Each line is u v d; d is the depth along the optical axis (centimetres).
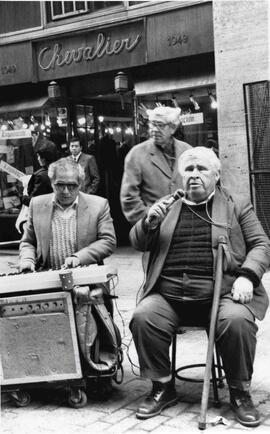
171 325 348
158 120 430
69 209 390
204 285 348
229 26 729
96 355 360
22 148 1040
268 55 708
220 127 752
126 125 1023
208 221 354
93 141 1035
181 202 364
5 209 1066
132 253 943
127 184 448
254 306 348
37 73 983
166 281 358
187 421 333
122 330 524
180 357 441
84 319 351
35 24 966
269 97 711
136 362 441
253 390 374
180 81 852
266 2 700
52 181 378
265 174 718
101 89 959
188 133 857
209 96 835
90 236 387
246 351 330
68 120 994
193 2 808
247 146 727
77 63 937
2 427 337
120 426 332
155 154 444
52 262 390
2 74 1012
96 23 898
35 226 393
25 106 1010
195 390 379
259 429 320
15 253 998
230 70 735
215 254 348
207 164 352
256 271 342
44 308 354
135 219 444
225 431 318
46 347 357
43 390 392
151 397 348
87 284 352
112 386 393
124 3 871
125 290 682
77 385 357
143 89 880
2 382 363
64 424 338
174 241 360
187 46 824
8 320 358
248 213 363
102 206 394
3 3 988
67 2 927
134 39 873
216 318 330
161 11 836
